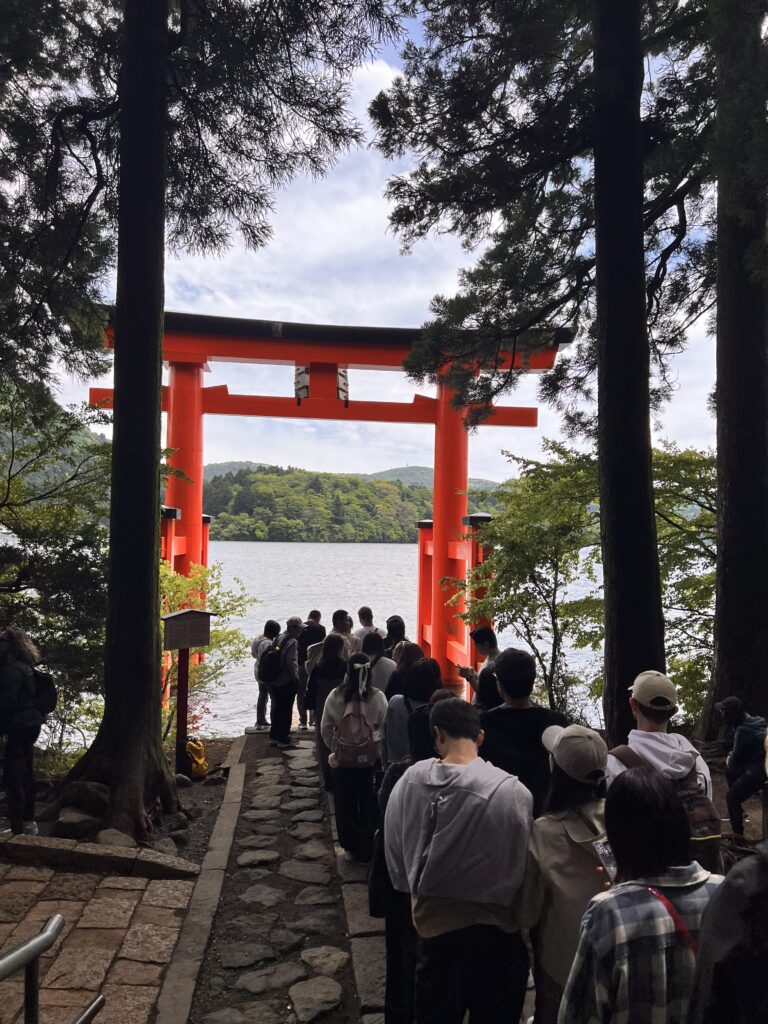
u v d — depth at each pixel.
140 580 6.83
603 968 1.66
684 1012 1.64
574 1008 1.71
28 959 2.20
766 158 5.64
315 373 17.05
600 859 2.15
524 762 3.09
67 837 5.96
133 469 6.89
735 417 8.62
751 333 8.55
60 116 7.99
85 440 8.95
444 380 9.37
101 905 4.71
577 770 2.28
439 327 8.79
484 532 10.41
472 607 10.63
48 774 8.45
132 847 5.64
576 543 9.84
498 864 2.31
